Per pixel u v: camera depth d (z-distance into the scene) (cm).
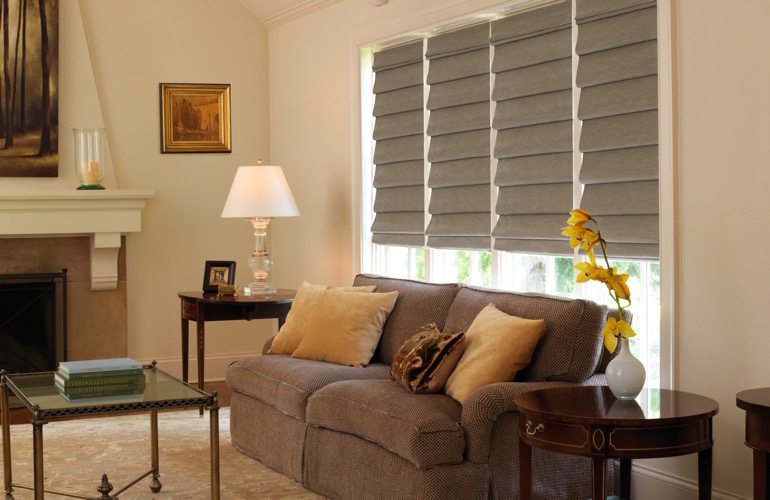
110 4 650
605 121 415
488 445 334
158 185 667
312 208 643
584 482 362
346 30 596
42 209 596
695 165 352
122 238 654
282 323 554
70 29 629
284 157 681
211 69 682
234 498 394
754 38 329
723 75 341
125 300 653
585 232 323
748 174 333
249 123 694
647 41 396
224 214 565
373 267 593
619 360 315
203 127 680
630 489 363
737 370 338
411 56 544
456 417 343
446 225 517
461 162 510
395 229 559
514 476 342
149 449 477
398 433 337
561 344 356
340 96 606
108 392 359
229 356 695
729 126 339
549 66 450
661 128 364
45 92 612
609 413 291
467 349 371
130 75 657
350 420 370
